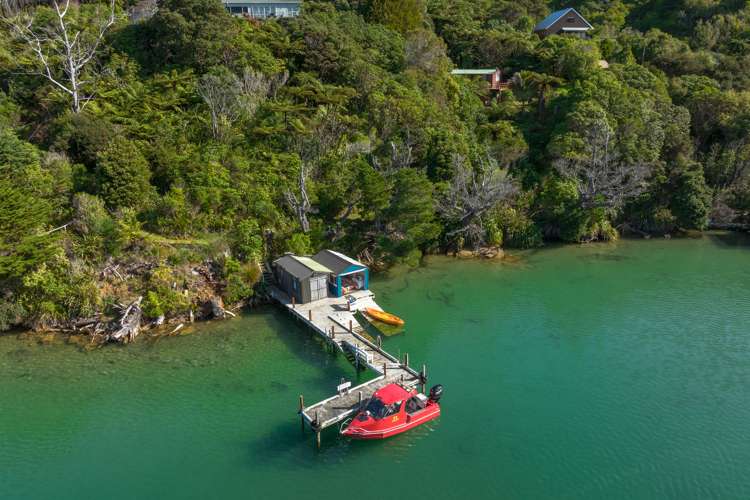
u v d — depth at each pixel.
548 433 31.86
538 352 41.00
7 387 35.56
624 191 64.31
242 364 38.59
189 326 43.59
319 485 27.89
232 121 59.03
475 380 37.25
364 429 30.27
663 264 59.72
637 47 98.38
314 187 56.12
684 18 112.00
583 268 58.38
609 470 28.92
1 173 45.97
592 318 46.66
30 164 48.69
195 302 44.62
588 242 66.88
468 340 42.78
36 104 59.75
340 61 69.69
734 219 71.31
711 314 47.25
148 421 32.53
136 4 79.06
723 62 93.81
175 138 55.88
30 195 44.53
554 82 78.38
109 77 62.47
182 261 45.75
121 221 45.84
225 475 28.45
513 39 91.38
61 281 43.06
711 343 42.25
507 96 81.94
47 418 32.72
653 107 74.94
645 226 70.25
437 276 55.78
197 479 28.14
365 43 77.19
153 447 30.44
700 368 38.78
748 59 91.81
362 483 28.02
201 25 63.56
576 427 32.41
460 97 77.94
